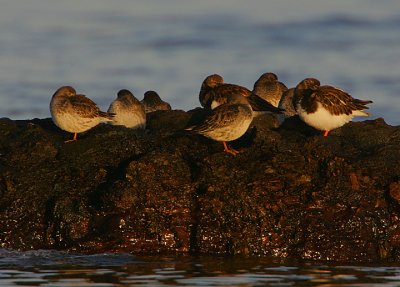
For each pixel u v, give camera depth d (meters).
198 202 17.33
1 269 15.68
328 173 17.59
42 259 16.38
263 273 15.57
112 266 15.91
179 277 15.16
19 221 17.45
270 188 17.42
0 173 17.98
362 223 17.19
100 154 18.30
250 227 17.11
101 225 17.14
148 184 17.38
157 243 17.03
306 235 17.08
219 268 15.86
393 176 17.64
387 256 17.03
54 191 17.70
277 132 18.72
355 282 15.06
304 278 15.26
